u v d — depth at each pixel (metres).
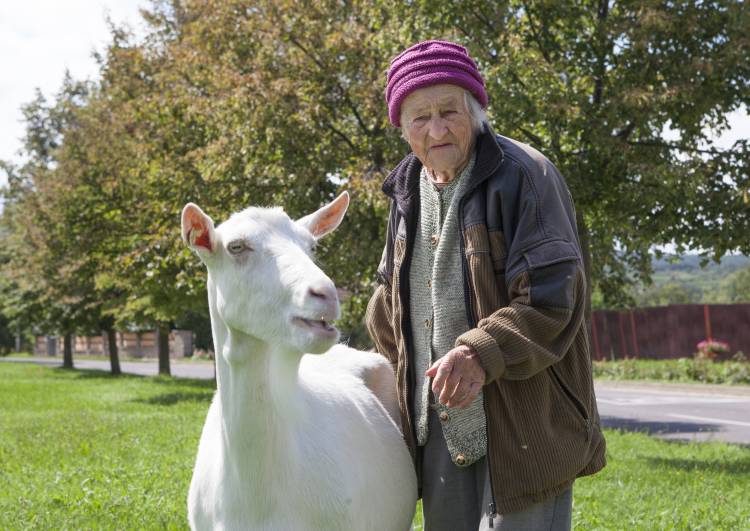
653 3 8.16
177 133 13.81
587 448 2.65
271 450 2.57
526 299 2.44
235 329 2.54
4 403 17.28
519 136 8.65
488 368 2.39
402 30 8.69
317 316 2.34
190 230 2.55
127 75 17.86
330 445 2.75
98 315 28.69
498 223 2.60
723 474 7.74
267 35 10.64
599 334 27.66
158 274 15.30
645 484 7.11
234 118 10.72
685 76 8.33
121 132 17.66
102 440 10.12
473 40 8.42
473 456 2.76
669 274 117.75
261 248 2.49
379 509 2.94
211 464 2.77
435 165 2.72
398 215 3.08
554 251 2.45
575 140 8.59
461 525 2.86
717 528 5.35
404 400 3.01
